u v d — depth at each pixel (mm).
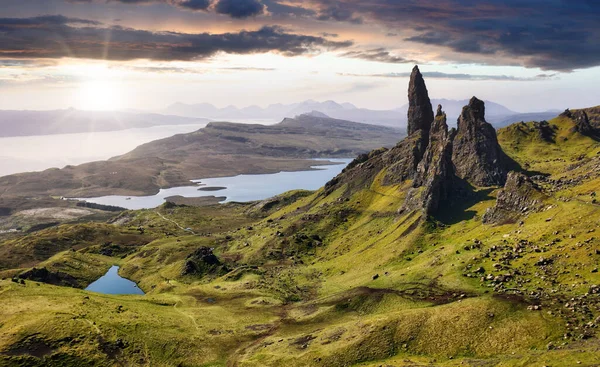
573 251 129750
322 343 132000
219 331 162000
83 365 131750
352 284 190250
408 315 128500
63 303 168625
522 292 121625
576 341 95188
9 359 129750
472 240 175625
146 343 147375
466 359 104250
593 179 197250
